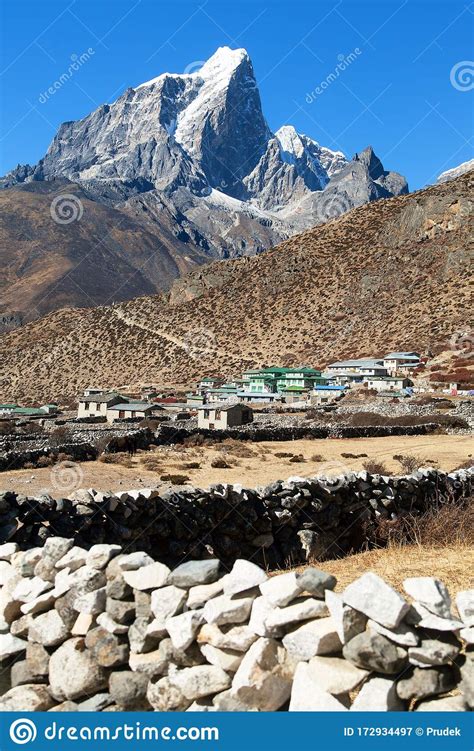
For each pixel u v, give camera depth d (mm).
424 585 4766
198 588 5242
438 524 10867
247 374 117688
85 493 9680
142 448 41156
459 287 139125
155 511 9742
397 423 59750
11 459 27250
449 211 163250
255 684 4656
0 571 6363
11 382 162625
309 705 4523
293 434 48719
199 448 41312
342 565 9367
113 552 5727
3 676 5875
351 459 34500
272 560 10070
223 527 10109
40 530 9000
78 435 44688
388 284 154125
